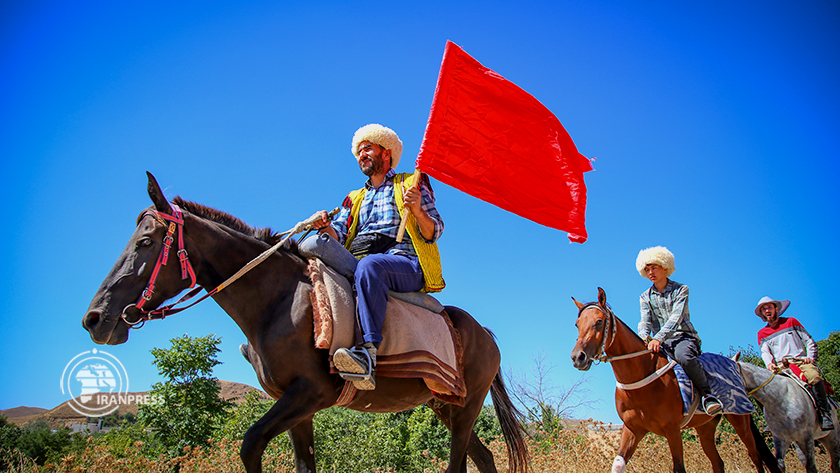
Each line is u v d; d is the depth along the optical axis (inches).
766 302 298.7
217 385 653.3
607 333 215.0
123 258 116.3
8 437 705.0
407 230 143.8
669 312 235.8
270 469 260.5
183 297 123.1
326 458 507.2
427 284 143.2
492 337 171.5
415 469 593.6
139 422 610.2
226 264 127.3
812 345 277.9
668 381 213.0
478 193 148.6
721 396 229.3
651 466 259.8
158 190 121.1
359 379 117.3
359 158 150.9
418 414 721.6
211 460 238.1
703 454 316.2
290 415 113.4
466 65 156.9
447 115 150.2
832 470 271.9
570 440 286.5
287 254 132.8
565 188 156.6
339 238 146.9
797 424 259.0
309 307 122.8
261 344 122.0
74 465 211.2
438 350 138.7
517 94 159.3
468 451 167.5
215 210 134.0
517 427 173.3
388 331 130.6
